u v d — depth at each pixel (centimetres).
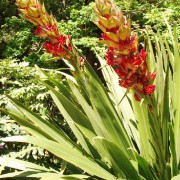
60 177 194
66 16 787
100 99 234
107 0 162
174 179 178
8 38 798
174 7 621
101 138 197
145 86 178
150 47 266
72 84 248
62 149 207
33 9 212
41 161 288
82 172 246
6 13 878
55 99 259
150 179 221
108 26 162
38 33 223
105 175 208
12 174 209
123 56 170
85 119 247
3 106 359
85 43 627
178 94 234
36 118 236
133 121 269
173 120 247
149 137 232
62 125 315
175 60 238
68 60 232
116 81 294
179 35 514
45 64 654
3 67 388
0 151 315
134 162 217
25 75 391
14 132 323
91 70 248
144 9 648
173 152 215
